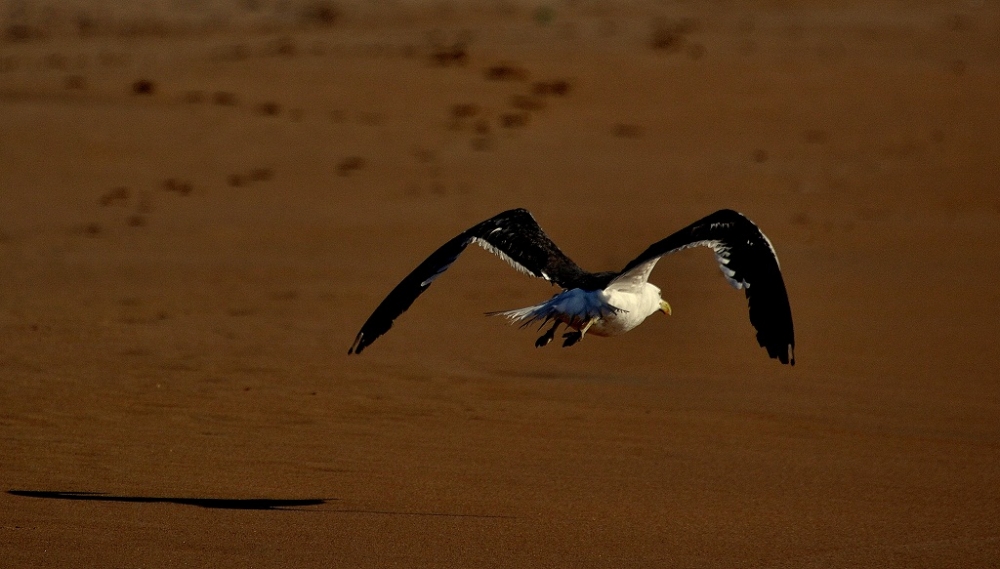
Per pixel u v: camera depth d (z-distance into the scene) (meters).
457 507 9.84
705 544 9.09
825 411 13.21
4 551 8.59
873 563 8.76
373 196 28.97
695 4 62.19
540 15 57.47
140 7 59.75
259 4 60.88
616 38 50.69
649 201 29.14
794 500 10.19
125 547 8.73
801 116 38.81
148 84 40.72
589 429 12.30
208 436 11.74
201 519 9.38
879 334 17.17
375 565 8.52
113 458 10.97
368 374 14.37
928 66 45.28
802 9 59.53
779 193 30.27
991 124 37.97
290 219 26.42
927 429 12.55
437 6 61.19
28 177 29.97
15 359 14.45
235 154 33.06
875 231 26.16
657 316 18.28
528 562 8.66
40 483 10.19
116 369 14.16
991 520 9.73
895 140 36.25
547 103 39.62
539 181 30.97
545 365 15.19
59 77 42.59
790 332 6.84
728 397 13.74
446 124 36.94
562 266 8.23
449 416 12.67
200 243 23.89
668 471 10.95
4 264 21.30
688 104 39.88
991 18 56.25
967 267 22.52
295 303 18.75
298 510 9.66
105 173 30.73
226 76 42.88
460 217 27.02
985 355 15.98
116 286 19.70
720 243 7.19
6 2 59.47
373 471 10.78
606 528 9.40
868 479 10.80
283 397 13.23
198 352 15.19
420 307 18.58
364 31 54.12
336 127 36.28
